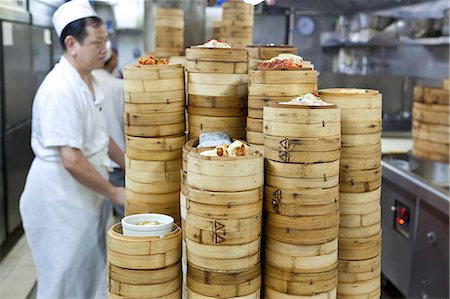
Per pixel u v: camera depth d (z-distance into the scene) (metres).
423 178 2.94
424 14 4.18
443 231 2.59
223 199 1.01
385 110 5.15
